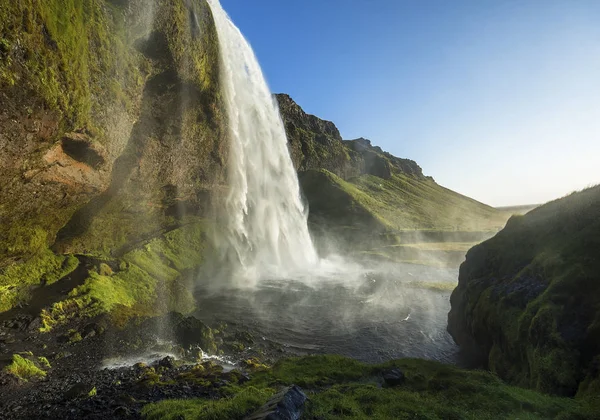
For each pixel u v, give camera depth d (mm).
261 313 33281
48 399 13797
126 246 40500
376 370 17094
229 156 54344
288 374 16188
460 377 15656
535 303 16859
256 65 71188
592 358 13391
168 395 14023
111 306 26531
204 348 22281
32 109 18062
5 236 24266
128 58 29234
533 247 21750
